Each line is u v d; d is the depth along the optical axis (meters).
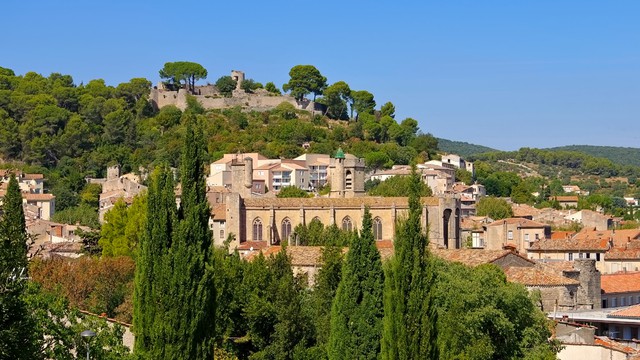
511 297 109.81
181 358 87.69
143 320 88.75
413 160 90.69
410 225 86.25
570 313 133.25
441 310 105.62
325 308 121.19
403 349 84.19
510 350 108.75
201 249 91.31
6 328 62.25
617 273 165.00
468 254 160.62
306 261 171.12
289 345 115.31
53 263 150.25
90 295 142.12
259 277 122.75
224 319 117.44
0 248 62.84
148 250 89.56
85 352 78.44
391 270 86.62
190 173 93.19
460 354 94.88
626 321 124.25
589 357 110.69
